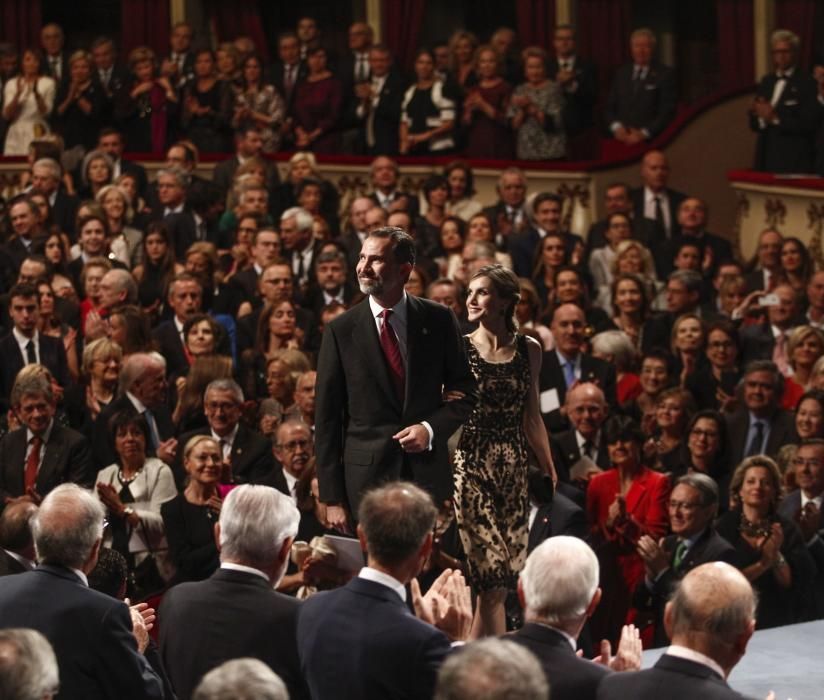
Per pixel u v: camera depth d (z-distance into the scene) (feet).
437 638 37.24
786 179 123.85
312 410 78.95
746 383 84.53
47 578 41.57
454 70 141.59
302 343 94.84
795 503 73.56
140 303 103.24
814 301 102.53
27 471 76.84
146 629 46.29
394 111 138.72
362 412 48.98
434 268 110.52
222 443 76.13
